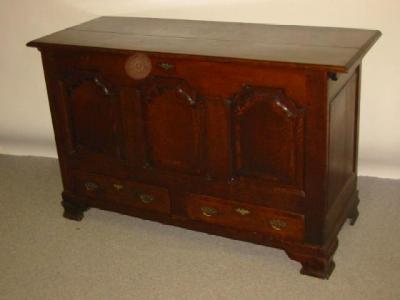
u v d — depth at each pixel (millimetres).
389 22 2637
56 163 3400
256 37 2357
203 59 2123
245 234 2373
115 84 2373
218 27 2559
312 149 2105
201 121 2258
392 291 2188
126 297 2246
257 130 2170
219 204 2373
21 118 3471
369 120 2859
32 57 3291
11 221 2797
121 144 2488
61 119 2582
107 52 2303
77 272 2406
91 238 2627
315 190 2162
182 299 2219
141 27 2621
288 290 2232
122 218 2766
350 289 2215
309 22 2744
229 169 2289
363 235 2523
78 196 2719
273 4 2762
